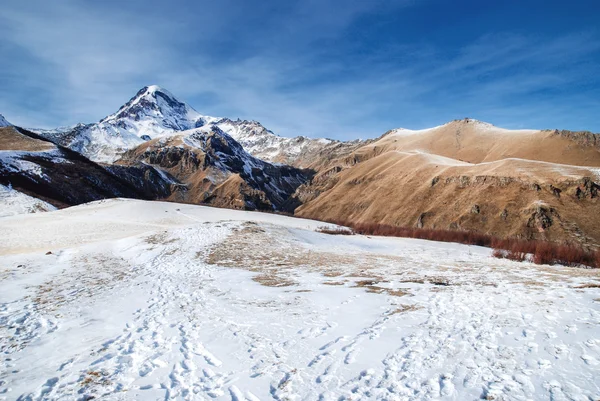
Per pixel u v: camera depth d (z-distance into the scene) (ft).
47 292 54.03
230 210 249.34
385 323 35.32
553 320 32.14
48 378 26.22
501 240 206.80
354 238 152.05
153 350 31.32
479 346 28.12
